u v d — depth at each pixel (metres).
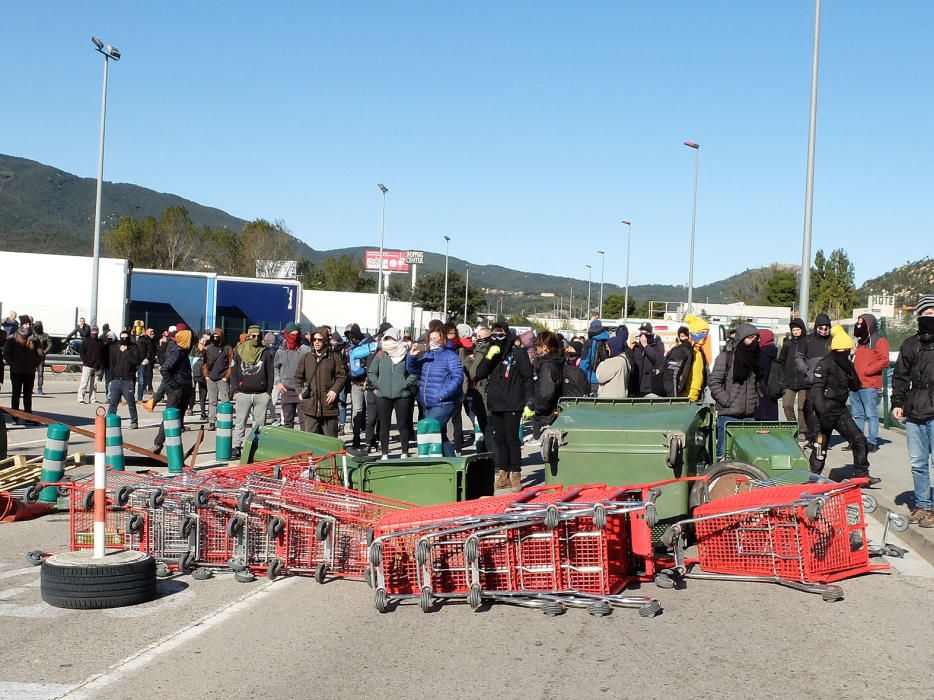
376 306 70.19
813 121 23.52
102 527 7.04
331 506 8.20
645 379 19.06
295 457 9.92
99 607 6.85
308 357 14.02
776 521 7.70
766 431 10.02
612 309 144.50
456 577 7.20
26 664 5.62
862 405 16.06
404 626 6.51
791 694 5.18
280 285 55.56
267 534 8.01
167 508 8.12
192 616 6.73
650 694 5.16
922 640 6.23
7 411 11.47
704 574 7.95
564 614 6.82
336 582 7.81
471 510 7.24
